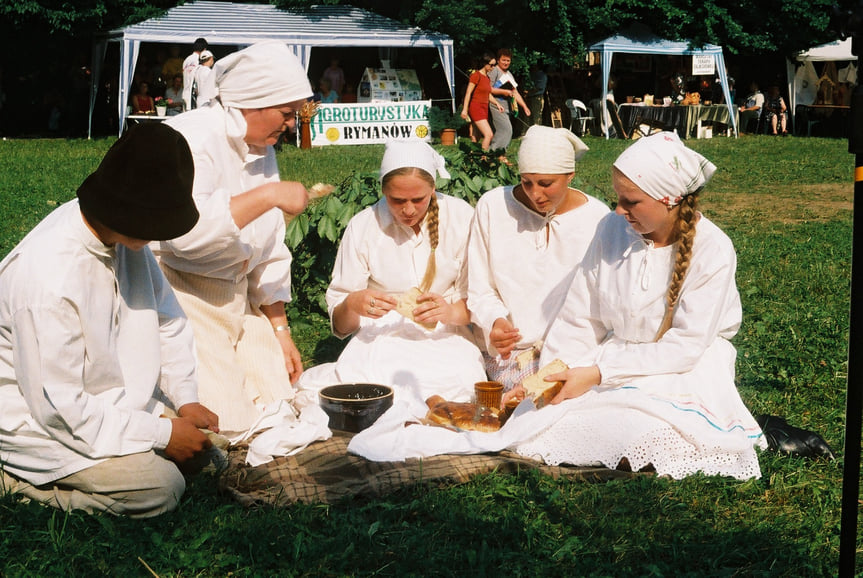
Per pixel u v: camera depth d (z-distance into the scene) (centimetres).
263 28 2238
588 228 462
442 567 302
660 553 318
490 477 372
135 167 312
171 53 2369
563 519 342
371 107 2259
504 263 468
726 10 2759
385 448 390
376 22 2433
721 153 2206
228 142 429
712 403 396
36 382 319
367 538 321
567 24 2573
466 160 722
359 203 688
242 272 440
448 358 464
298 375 480
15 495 337
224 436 412
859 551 324
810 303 729
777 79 3005
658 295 404
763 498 363
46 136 2439
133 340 350
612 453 382
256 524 332
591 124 2772
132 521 334
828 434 443
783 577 304
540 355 457
